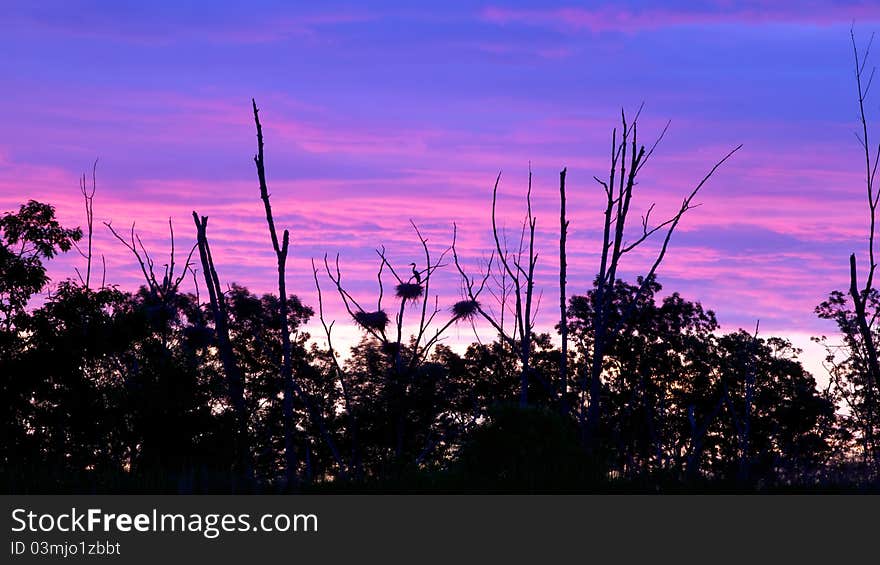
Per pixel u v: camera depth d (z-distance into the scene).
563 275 45.81
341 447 64.50
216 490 25.11
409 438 62.91
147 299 61.16
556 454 27.62
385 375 63.84
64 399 48.50
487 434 28.00
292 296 67.25
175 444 40.72
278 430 64.12
